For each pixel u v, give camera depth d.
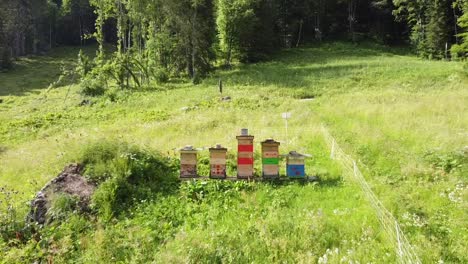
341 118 20.20
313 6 80.81
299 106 25.70
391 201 8.98
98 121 28.31
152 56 52.59
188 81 49.16
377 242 7.52
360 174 10.61
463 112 19.06
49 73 67.56
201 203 10.15
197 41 51.41
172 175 11.77
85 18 106.38
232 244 7.84
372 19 83.25
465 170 10.83
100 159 11.61
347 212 8.86
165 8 49.88
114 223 9.30
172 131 20.09
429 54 57.91
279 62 56.69
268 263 7.20
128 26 59.59
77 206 9.74
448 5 56.66
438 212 8.71
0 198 11.82
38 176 13.64
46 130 26.11
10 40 84.81
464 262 6.73
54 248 8.23
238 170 11.41
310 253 7.28
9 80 60.50
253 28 59.78
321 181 11.12
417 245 7.22
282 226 8.28
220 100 31.27
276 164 11.39
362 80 38.03
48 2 101.50
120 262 7.58
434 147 13.24
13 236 8.94
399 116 19.33
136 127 22.59
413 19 69.19
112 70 45.12
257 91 35.38
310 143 15.43
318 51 67.62
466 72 34.62
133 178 11.28
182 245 7.75
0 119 31.92
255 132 17.69
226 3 57.84
